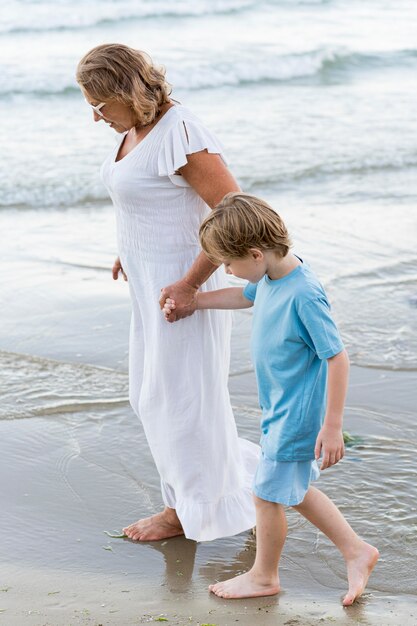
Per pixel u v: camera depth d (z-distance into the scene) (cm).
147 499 443
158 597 359
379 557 383
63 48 1720
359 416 527
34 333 666
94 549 398
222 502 394
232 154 1156
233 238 324
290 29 2011
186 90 1527
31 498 442
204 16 2042
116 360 623
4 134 1220
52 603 352
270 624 335
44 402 553
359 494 435
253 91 1542
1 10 1891
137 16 1962
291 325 330
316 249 841
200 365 378
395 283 754
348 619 338
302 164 1125
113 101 351
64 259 830
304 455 341
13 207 982
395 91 1555
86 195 1015
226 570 383
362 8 2250
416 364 605
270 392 346
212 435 384
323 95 1523
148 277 374
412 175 1107
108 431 516
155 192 363
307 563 382
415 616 339
